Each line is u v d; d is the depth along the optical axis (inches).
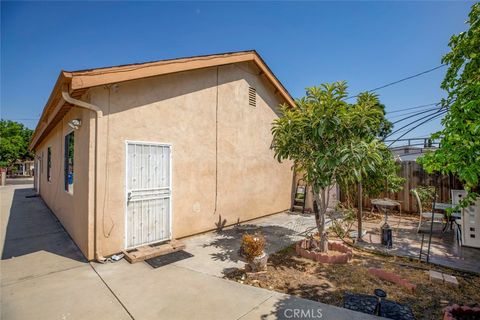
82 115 177.9
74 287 127.0
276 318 99.7
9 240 206.8
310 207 363.9
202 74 235.0
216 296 117.8
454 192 209.5
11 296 118.0
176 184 210.7
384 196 339.0
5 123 1228.5
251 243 143.4
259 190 314.2
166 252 178.4
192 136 224.7
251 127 301.0
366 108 159.5
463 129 88.1
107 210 167.3
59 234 223.3
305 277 140.4
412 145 452.8
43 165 427.8
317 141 165.6
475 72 112.7
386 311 105.3
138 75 171.6
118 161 173.0
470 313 95.7
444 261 161.8
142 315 102.7
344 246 180.2
